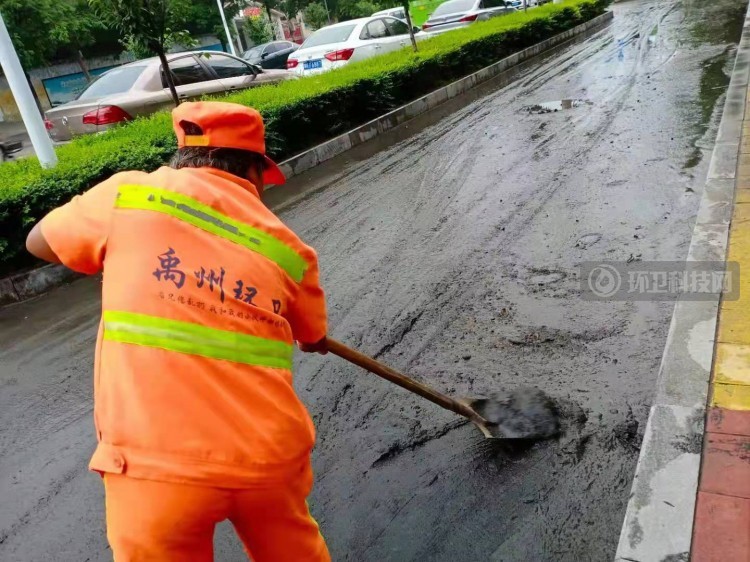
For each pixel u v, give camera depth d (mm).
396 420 3160
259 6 44219
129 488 1443
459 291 4297
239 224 1580
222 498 1475
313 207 6633
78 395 3916
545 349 3486
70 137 8898
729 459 2451
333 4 49594
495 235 5078
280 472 1549
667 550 2148
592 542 2326
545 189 5883
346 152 8828
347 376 3578
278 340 1603
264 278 1578
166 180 1591
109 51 27188
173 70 9633
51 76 25641
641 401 2965
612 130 7359
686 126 6875
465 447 2895
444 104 11109
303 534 1712
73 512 2922
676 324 3354
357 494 2734
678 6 19438
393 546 2455
